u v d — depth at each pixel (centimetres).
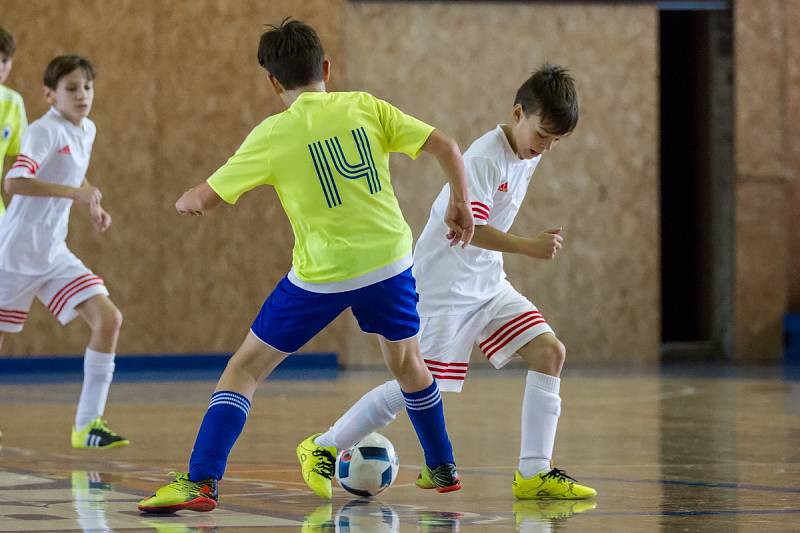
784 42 3700
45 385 2702
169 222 3325
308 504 973
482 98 3509
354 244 910
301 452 1034
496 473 1200
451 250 1077
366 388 2517
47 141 1481
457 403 2131
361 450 1017
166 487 891
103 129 3288
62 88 1508
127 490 1059
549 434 1027
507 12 3522
